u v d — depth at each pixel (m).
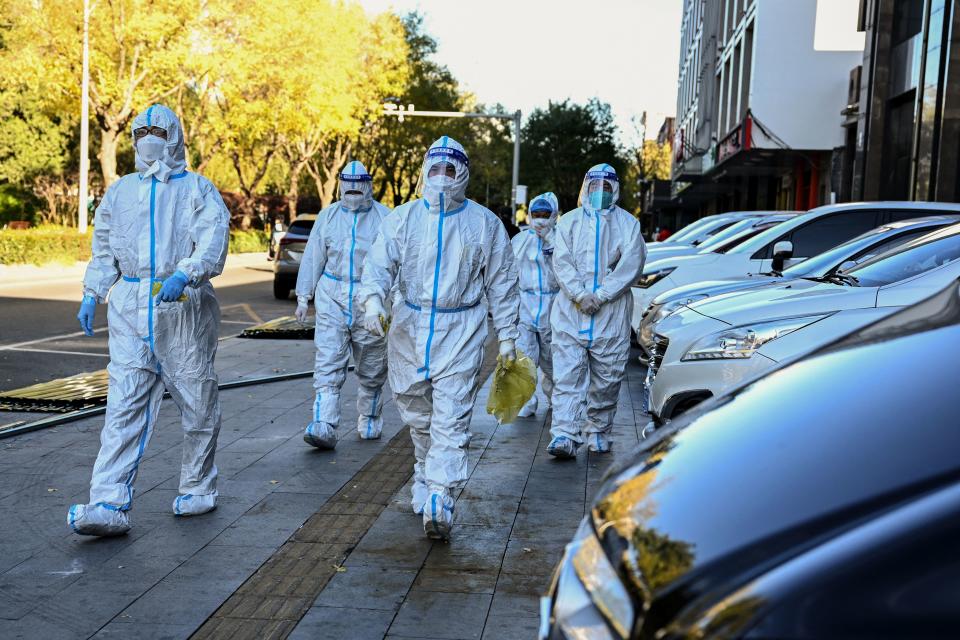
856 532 1.55
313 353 11.88
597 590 1.81
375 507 5.46
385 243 4.89
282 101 37.00
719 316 6.05
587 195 6.79
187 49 29.67
